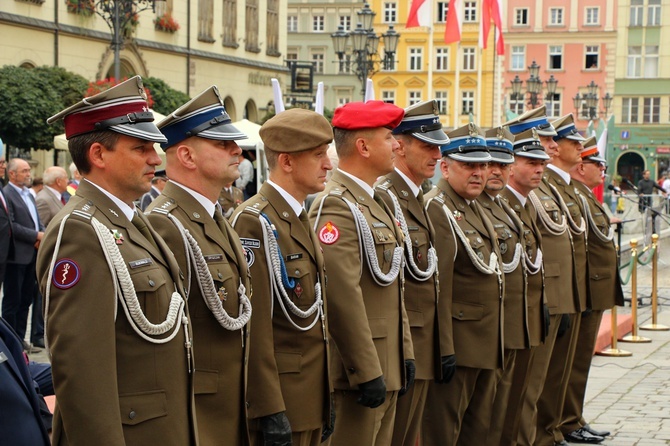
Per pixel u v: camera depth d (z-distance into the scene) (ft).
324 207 19.04
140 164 14.05
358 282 18.57
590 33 220.23
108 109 13.85
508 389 24.70
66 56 102.22
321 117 17.67
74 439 13.00
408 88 223.30
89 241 13.32
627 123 219.61
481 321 22.90
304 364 17.38
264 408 16.44
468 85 220.84
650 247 53.11
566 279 27.45
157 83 100.99
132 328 13.60
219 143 15.81
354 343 18.13
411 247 21.16
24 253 38.24
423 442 23.31
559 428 28.19
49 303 13.19
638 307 52.80
